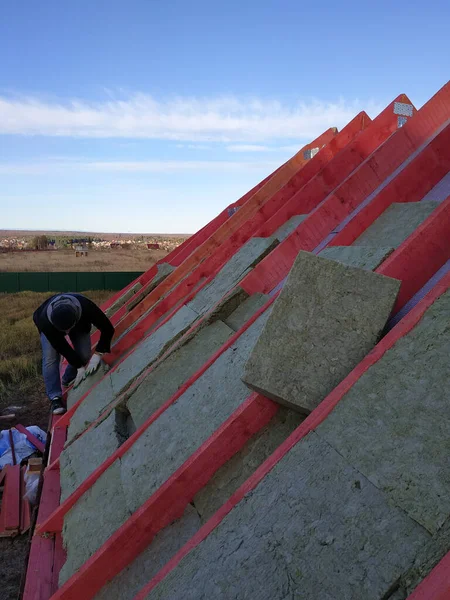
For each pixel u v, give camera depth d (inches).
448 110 194.4
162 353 169.9
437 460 57.8
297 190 264.5
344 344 83.6
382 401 69.1
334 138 271.0
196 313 194.5
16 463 231.0
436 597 42.9
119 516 102.6
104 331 235.1
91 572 88.8
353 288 84.9
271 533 64.9
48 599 97.7
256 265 178.7
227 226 284.8
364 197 179.5
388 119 245.8
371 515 58.1
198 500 92.8
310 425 74.0
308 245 170.9
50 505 136.0
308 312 87.0
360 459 64.4
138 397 149.0
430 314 75.4
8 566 166.7
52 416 230.5
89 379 233.0
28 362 428.1
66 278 1409.9
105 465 125.0
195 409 119.2
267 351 88.7
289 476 70.1
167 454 110.1
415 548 52.2
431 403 63.9
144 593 71.6
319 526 61.1
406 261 97.1
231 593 61.7
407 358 72.0
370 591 51.7
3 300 1034.7
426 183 157.9
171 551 86.0
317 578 56.2
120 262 2866.6
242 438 96.0
